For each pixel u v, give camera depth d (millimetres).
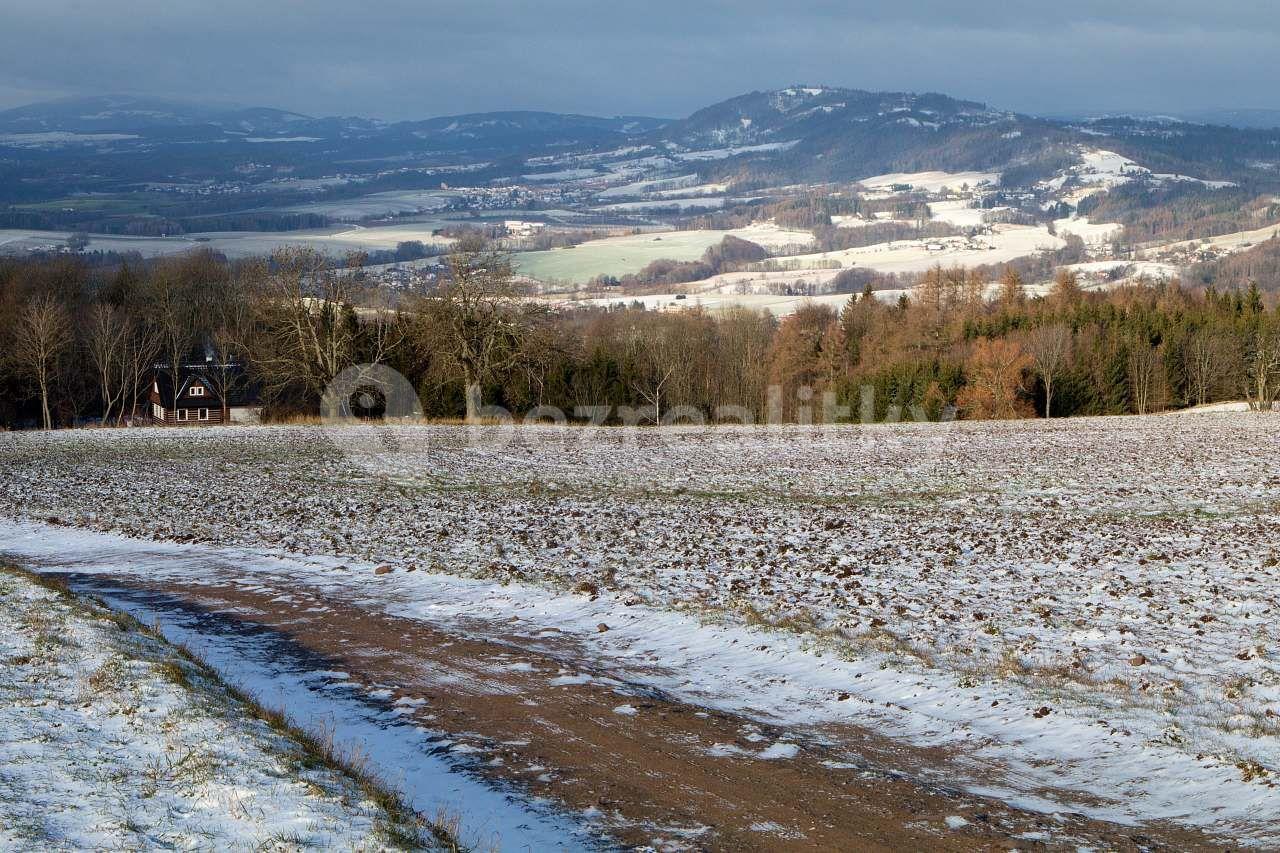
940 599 17422
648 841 9094
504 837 9125
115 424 79438
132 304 89938
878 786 10258
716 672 14039
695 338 95938
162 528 27203
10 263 92062
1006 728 11648
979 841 9055
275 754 10422
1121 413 91000
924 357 95812
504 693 13234
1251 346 95812
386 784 10156
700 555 21922
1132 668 13398
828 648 14547
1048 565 20391
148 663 13234
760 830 9312
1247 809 9445
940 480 36719
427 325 67062
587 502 31875
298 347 70062
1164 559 20531
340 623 16969
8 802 9062
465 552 22875
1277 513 27453
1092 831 9219
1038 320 107125
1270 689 12391
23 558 23594
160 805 9164
